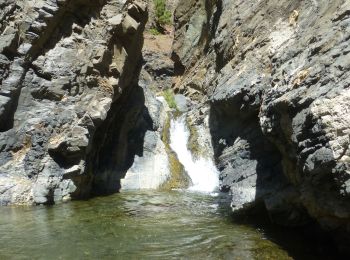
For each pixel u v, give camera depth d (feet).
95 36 50.65
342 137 21.75
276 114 30.45
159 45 100.73
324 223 26.05
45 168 44.62
